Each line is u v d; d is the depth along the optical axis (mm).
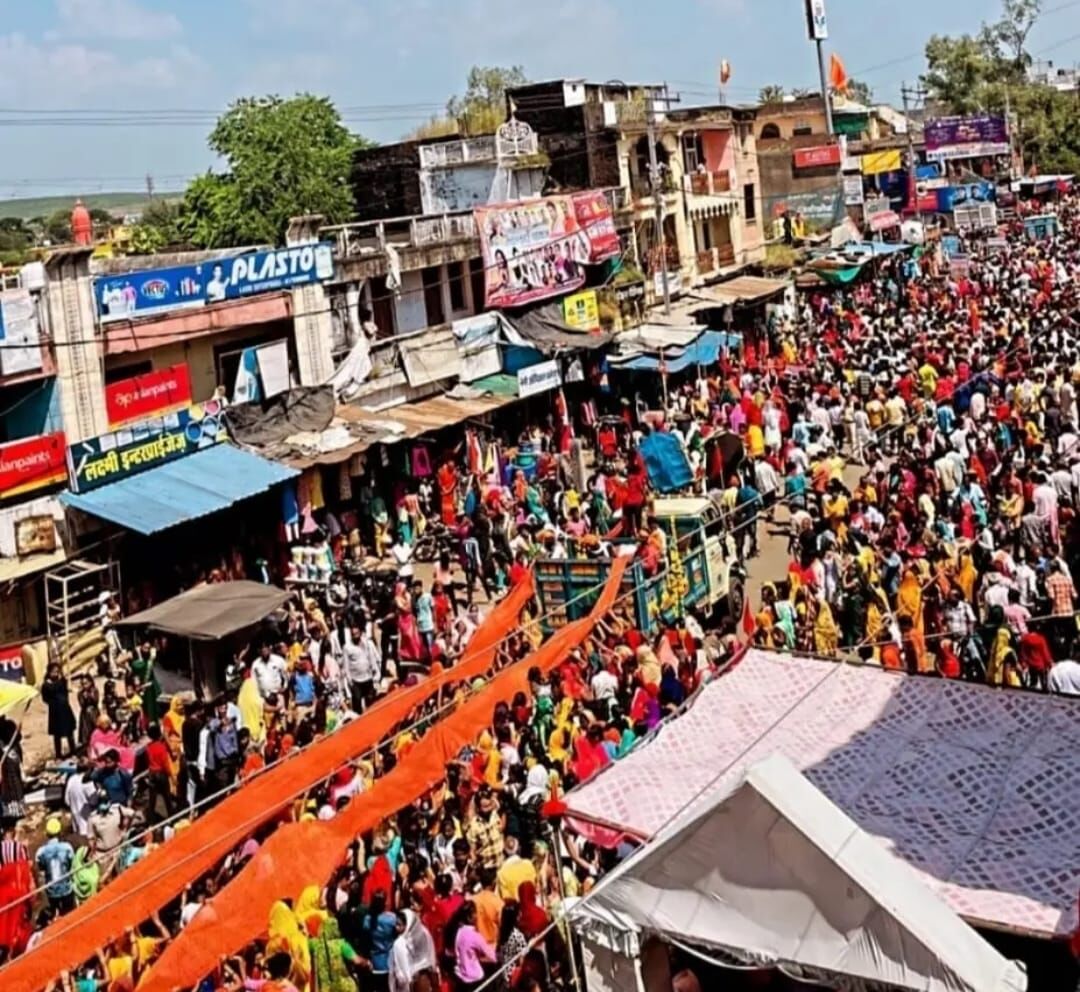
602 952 8688
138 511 23047
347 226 31359
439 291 33781
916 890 7797
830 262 50031
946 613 16969
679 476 26578
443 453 31422
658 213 39750
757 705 12383
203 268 26250
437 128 47562
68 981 11805
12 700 17781
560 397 34156
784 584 21344
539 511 26453
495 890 12648
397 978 11625
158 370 25750
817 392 31812
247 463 25688
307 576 25203
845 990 7820
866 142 68188
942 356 33844
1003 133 77062
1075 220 75688
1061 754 10797
